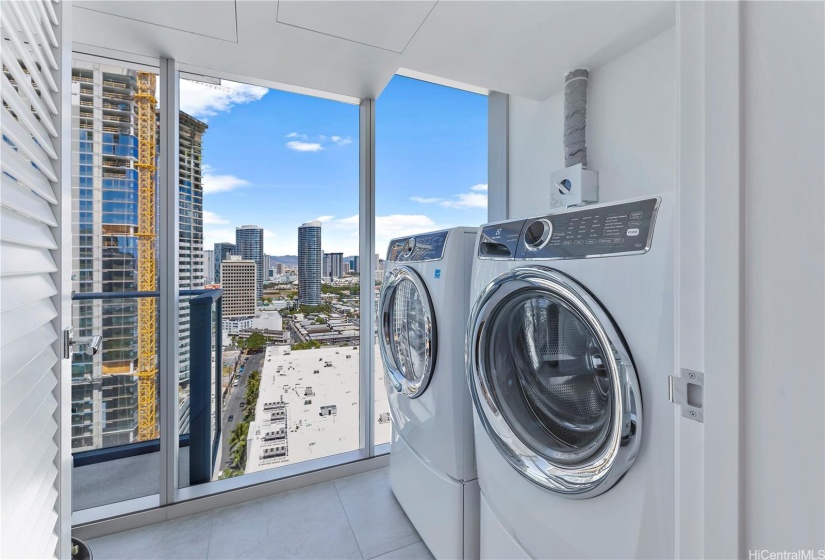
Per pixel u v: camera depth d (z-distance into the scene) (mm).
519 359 1168
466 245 1373
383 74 1910
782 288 360
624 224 802
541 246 994
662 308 702
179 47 1650
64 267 739
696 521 459
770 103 369
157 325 1789
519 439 1061
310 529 1631
